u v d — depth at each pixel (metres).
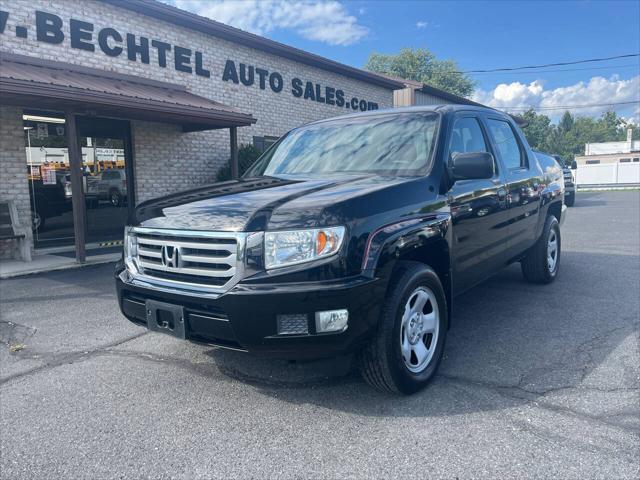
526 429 2.88
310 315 2.80
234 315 2.85
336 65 16.34
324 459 2.65
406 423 2.99
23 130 9.43
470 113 4.64
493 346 4.20
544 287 6.17
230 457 2.70
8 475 2.59
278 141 5.05
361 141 4.29
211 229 3.01
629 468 2.49
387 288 3.15
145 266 3.39
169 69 11.88
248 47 13.83
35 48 9.46
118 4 10.66
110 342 4.57
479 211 4.20
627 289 5.99
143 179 11.78
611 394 3.28
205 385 3.60
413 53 54.22
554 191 6.24
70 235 10.80
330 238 2.85
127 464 2.67
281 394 3.43
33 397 3.49
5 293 6.45
